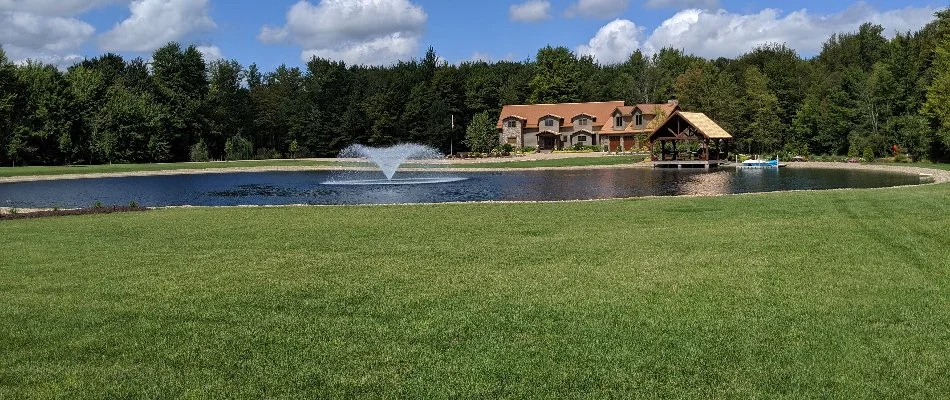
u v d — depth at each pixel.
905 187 28.19
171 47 86.75
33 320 8.77
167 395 6.37
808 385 6.29
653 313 8.55
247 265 12.30
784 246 13.11
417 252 13.43
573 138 92.75
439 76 98.44
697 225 16.86
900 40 76.56
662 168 57.25
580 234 15.66
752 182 40.06
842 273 10.52
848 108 68.50
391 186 40.09
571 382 6.48
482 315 8.63
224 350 7.53
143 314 8.99
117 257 13.40
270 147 103.12
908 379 6.36
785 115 82.25
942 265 10.97
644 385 6.39
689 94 78.75
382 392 6.36
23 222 20.53
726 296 9.27
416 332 8.00
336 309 9.08
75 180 52.12
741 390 6.21
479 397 6.21
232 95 98.31
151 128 80.00
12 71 70.25
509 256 12.76
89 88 77.50
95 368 7.05
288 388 6.48
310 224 18.72
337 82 99.44
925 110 52.19
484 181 43.22
